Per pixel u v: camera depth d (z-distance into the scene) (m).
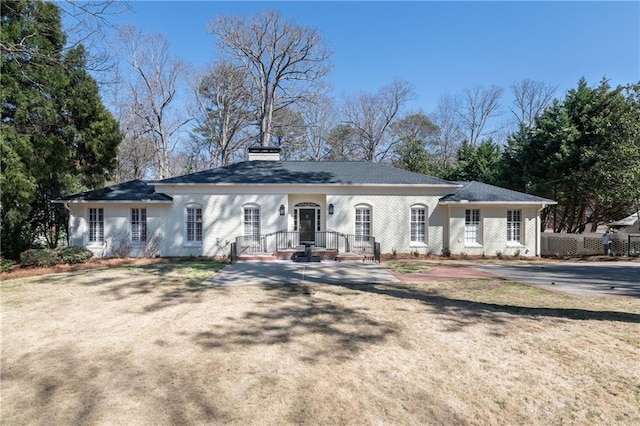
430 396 4.29
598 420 3.79
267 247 18.89
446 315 7.67
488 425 3.71
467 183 22.06
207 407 4.05
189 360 5.35
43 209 20.08
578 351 5.60
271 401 4.18
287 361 5.30
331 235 19.12
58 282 11.77
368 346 5.88
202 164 50.19
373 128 47.69
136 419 3.81
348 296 9.59
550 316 7.54
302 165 22.12
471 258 18.91
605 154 20.33
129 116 37.31
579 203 24.05
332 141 48.31
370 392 4.38
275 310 8.15
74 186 18.84
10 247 16.70
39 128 15.64
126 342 6.12
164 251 18.70
